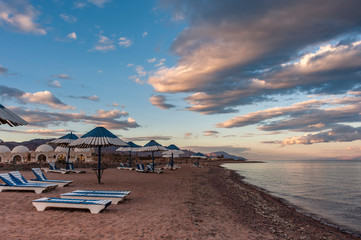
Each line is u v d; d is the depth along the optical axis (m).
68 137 20.94
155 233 5.61
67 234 5.02
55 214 6.55
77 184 13.00
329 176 43.19
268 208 12.55
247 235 6.58
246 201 13.57
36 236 4.79
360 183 30.81
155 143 23.83
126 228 5.75
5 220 5.77
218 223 7.36
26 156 54.34
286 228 8.60
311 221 10.71
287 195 19.19
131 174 21.16
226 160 187.00
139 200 9.45
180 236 5.61
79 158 53.22
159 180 17.09
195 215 7.88
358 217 12.20
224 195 14.29
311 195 19.59
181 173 27.23
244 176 40.06
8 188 9.73
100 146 13.91
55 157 52.00
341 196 19.48
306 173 51.44
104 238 4.96
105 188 11.89
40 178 12.00
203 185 17.52
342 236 8.73
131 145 29.12
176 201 9.84
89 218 6.34
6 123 4.93
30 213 6.54
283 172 54.25
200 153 51.34
